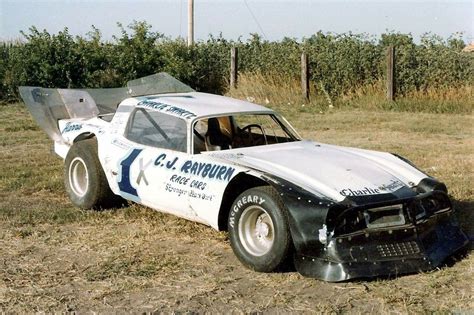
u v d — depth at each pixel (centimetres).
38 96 839
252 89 2045
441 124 1531
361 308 491
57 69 2023
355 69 1950
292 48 2092
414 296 509
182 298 511
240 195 576
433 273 554
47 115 838
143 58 2144
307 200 534
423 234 569
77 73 2064
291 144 684
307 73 1967
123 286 533
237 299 509
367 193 555
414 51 1883
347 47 1961
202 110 673
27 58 2012
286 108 1875
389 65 1861
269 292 523
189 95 763
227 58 2250
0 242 646
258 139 696
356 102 1909
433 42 1925
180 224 699
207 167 609
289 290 526
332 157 633
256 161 606
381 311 483
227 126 686
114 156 706
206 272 567
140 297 512
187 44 2341
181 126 658
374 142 1284
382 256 538
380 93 1906
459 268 574
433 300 506
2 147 1204
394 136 1373
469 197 804
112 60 2119
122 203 765
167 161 648
